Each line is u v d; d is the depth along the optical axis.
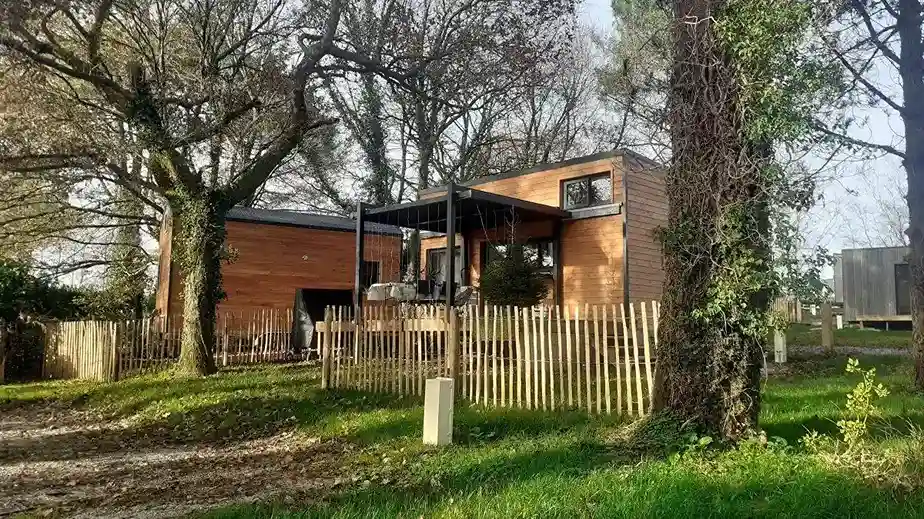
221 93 13.81
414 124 31.70
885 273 22.73
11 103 12.59
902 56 8.84
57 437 9.12
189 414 9.93
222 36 14.12
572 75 31.67
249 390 11.01
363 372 10.21
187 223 13.96
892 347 14.71
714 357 5.64
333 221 22.09
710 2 5.89
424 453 6.35
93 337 15.20
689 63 6.03
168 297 19.23
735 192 5.66
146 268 26.22
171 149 13.45
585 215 16.39
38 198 19.38
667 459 5.07
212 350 13.85
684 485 4.22
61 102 13.63
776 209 5.60
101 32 13.21
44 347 17.86
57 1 11.24
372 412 8.64
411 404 8.82
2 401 12.70
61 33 13.87
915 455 4.27
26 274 20.58
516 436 6.70
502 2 16.53
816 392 8.12
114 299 23.75
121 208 26.22
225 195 14.05
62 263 27.09
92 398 12.20
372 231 22.34
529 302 14.58
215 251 14.04
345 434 7.79
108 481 6.31
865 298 23.06
